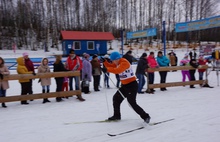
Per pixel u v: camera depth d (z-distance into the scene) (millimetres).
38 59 17312
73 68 6711
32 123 4289
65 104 5855
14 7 40406
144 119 3943
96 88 7754
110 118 4305
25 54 6051
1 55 22797
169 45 33781
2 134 3727
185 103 5688
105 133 3678
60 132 3768
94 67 7609
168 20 40156
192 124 4008
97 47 24172
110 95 6980
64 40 23859
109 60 4461
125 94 4094
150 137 3443
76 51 24281
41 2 38875
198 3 38250
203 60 8672
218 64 12047
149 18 37562
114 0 41031
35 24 39562
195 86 8406
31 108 5477
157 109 5141
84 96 6887
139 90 7164
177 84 7664
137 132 3684
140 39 38500
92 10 38531
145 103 5770
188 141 3256
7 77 5555
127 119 4434
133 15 40938
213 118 4336
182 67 7699
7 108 5520
